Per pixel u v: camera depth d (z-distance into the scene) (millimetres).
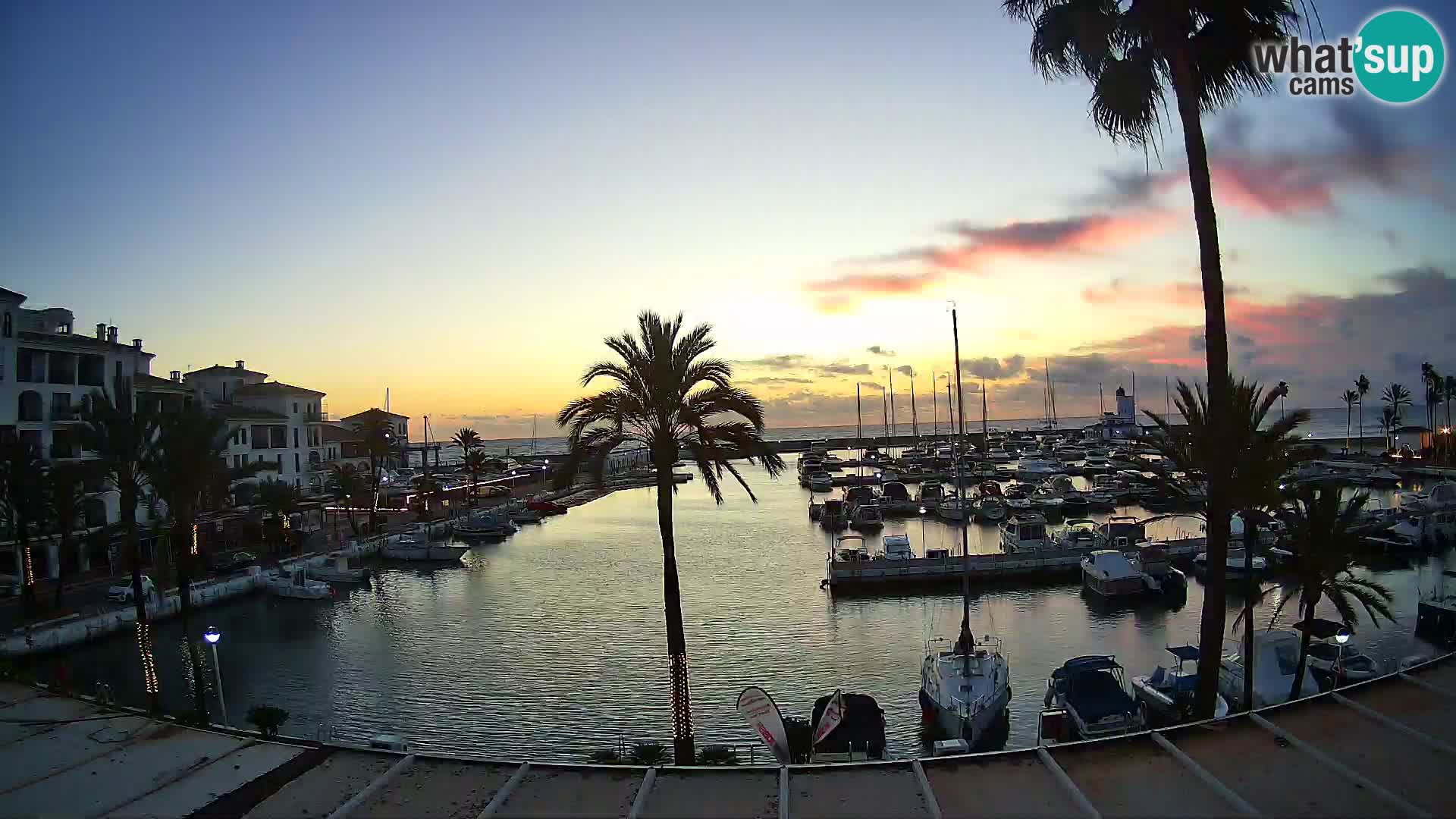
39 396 57219
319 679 37344
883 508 94438
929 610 48156
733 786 10109
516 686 35562
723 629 44250
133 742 11438
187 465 32438
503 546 77938
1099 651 38906
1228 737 10992
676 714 24422
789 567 62656
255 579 56312
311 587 54406
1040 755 10648
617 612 49031
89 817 9422
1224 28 19406
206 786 10203
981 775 10211
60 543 52312
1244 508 25875
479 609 51281
